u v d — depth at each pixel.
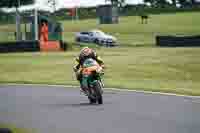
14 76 51.62
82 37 102.81
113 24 160.00
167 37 90.69
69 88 38.62
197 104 27.66
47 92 35.62
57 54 79.31
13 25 158.00
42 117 23.58
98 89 28.11
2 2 108.69
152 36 124.00
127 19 176.88
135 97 31.59
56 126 20.86
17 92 35.88
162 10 199.25
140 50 82.69
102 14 160.62
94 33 101.69
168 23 157.50
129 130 19.56
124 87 38.72
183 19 166.50
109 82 44.41
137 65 59.31
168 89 36.75
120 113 24.42
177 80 47.06
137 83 43.41
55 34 102.12
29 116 24.02
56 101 30.09
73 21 175.50
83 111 25.38
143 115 23.62
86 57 29.11
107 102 29.09
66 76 50.19
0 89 38.38
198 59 63.41
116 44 100.38
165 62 61.34
